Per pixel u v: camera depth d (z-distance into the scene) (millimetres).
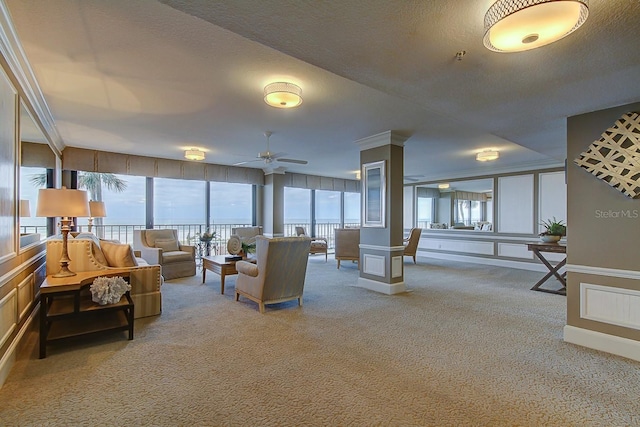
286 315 3613
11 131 2375
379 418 1791
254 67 2592
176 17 1931
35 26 2023
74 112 3717
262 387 2105
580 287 2877
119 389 2059
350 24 1579
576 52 1835
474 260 8062
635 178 2580
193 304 4020
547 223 6797
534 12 1353
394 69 2068
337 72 2119
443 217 10062
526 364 2459
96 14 1901
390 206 4691
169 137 4918
